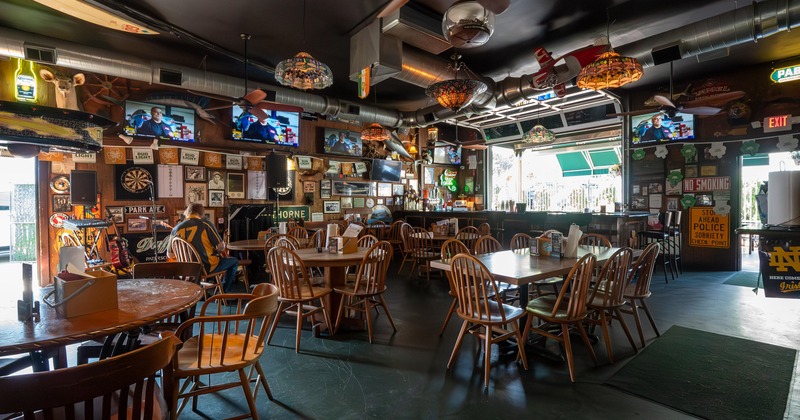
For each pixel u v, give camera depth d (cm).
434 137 942
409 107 862
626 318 409
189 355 211
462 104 444
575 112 850
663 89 723
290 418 226
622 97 768
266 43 511
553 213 662
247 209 655
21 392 102
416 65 506
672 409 234
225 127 679
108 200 571
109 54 471
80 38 490
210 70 615
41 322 161
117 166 578
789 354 311
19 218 683
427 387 263
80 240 551
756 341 340
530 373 284
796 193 271
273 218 727
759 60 608
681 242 713
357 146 865
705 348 325
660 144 730
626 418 225
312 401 246
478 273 289
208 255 430
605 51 430
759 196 321
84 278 182
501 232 724
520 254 373
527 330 302
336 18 439
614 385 264
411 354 320
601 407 237
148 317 169
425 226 863
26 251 691
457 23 354
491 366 296
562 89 543
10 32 421
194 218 438
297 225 692
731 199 662
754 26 392
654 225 728
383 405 241
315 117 741
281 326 393
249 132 694
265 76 646
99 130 317
